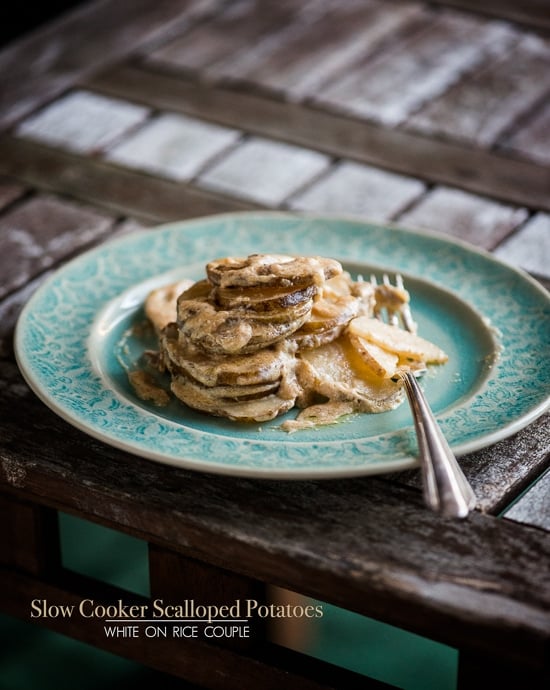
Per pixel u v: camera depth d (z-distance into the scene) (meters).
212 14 1.42
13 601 0.91
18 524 0.88
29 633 1.16
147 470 0.81
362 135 1.18
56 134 1.19
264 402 0.82
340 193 1.10
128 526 0.80
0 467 0.83
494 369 0.85
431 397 0.84
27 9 2.13
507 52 1.31
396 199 1.09
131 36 1.35
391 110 1.22
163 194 1.10
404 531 0.76
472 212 1.07
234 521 0.77
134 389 0.84
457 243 0.95
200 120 1.21
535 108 1.22
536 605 0.73
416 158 1.14
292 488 0.79
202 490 0.79
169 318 0.89
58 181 1.12
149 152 1.16
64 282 0.92
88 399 0.82
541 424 0.83
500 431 0.78
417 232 0.96
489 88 1.25
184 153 1.16
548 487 0.79
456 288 0.92
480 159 1.14
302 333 0.84
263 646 0.84
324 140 1.17
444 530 0.76
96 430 0.78
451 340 0.88
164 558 0.83
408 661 1.08
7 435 0.83
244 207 1.08
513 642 0.72
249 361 0.81
